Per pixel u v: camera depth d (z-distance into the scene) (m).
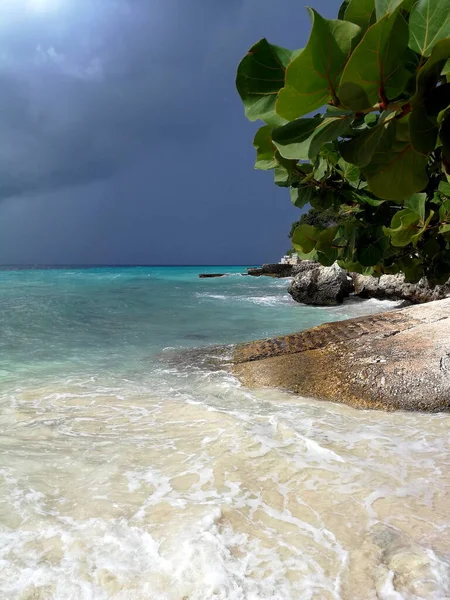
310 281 16.83
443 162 0.81
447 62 0.72
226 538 2.64
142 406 5.32
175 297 20.25
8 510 2.93
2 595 2.18
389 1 0.82
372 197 1.51
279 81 0.94
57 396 5.75
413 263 1.74
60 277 37.25
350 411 5.19
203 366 7.22
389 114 0.77
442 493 3.18
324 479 3.41
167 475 3.49
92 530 2.71
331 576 2.32
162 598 2.18
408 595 2.16
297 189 1.56
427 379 5.41
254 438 4.17
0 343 9.48
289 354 7.02
